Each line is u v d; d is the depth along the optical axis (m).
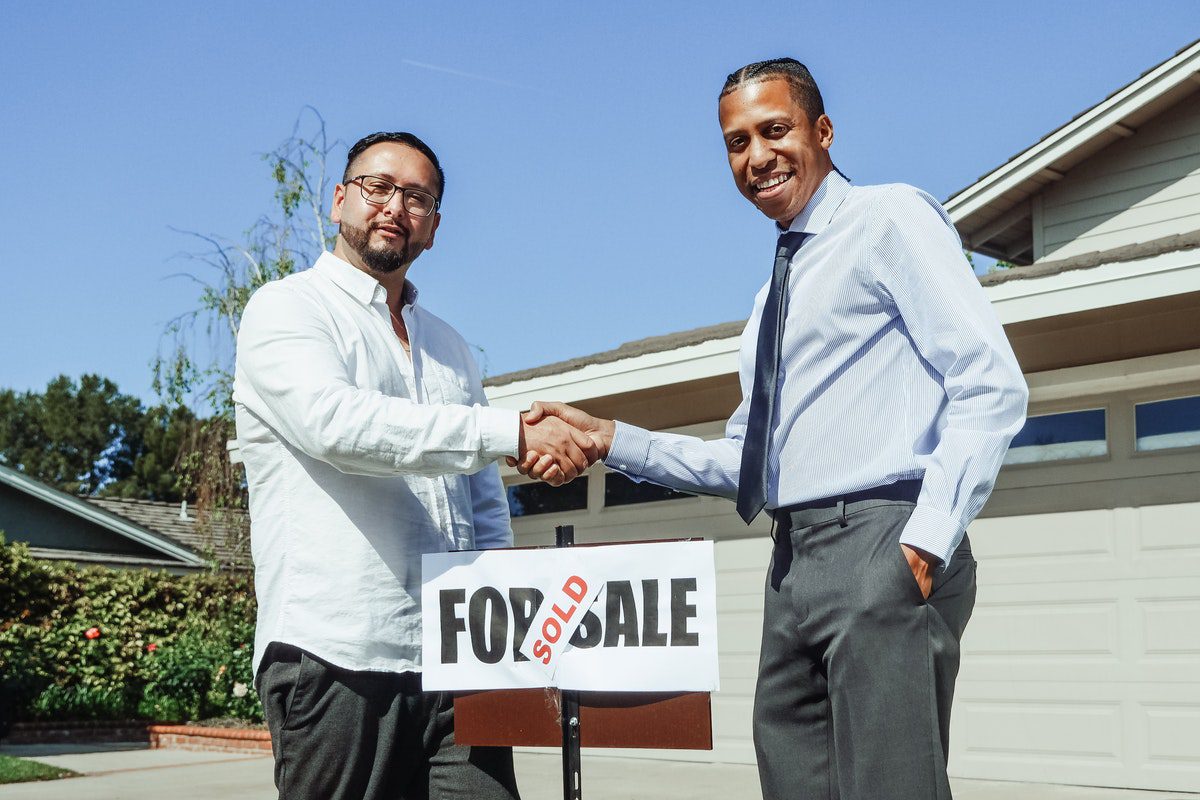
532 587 2.71
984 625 7.46
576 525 9.96
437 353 3.16
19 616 14.87
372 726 2.77
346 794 2.77
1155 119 10.80
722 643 8.77
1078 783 7.00
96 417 60.72
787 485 2.67
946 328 2.50
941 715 2.47
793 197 2.71
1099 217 11.11
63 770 9.20
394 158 2.98
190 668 13.88
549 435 2.80
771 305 2.76
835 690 2.53
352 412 2.69
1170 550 6.88
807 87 2.75
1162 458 6.98
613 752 9.34
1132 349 7.07
